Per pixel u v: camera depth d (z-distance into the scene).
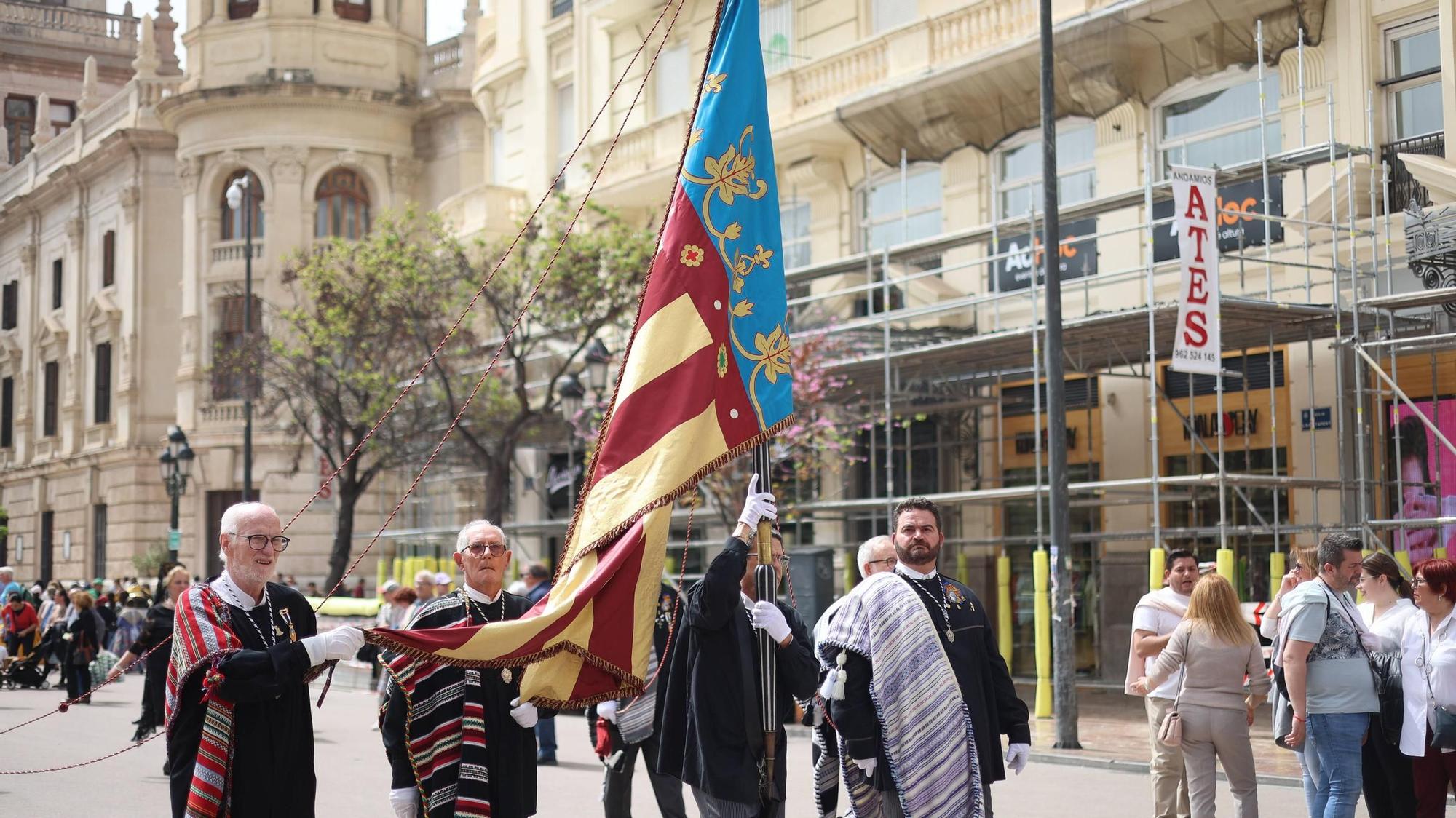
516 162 35.22
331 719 20.17
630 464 6.52
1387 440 18.70
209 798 6.04
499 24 35.72
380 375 28.86
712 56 7.19
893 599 7.09
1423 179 17.05
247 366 32.69
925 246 20.70
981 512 24.09
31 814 11.92
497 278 28.00
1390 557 9.13
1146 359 20.64
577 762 15.39
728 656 7.18
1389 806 8.97
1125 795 12.23
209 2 45.75
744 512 7.00
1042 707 17.84
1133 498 21.70
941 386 23.19
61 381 55.47
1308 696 8.55
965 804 6.89
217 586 6.39
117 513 49.78
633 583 6.33
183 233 46.00
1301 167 17.89
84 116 55.53
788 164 27.06
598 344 26.31
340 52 44.81
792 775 14.05
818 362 21.83
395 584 21.17
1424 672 8.62
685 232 6.86
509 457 27.08
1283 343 19.50
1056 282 15.33
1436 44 18.38
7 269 61.00
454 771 6.82
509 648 6.14
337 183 44.56
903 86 23.16
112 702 23.48
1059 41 20.88
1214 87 20.83
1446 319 17.59
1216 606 8.66
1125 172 21.62
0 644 26.59
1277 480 16.81
